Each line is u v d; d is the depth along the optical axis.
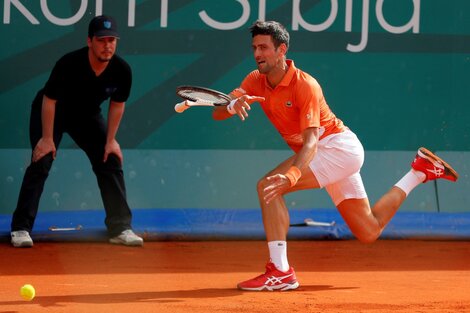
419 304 19.11
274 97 20.44
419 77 31.52
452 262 26.56
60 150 30.00
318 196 31.05
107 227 29.05
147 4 30.33
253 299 19.41
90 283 21.53
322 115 21.05
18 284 21.28
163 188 30.50
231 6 30.67
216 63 30.70
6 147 29.88
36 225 29.16
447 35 31.58
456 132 31.72
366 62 31.23
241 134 30.84
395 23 31.30
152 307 18.33
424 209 31.28
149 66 30.41
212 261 25.88
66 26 30.02
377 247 29.20
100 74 27.11
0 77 29.78
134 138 30.36
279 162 31.03
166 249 28.11
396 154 31.36
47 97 27.27
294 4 30.84
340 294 20.30
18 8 29.80
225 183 30.80
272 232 20.59
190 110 30.64
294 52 30.91
